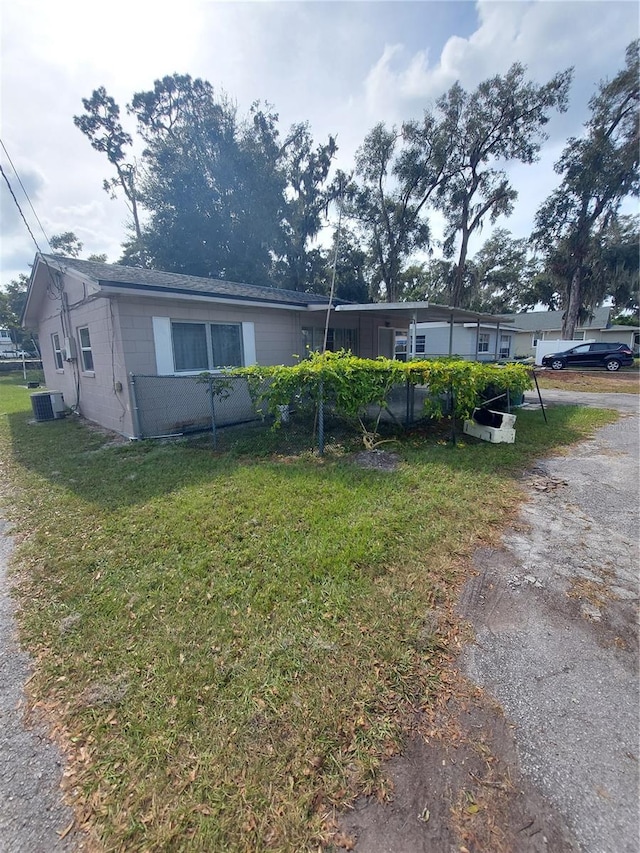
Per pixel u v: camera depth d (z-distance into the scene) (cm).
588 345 2011
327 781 143
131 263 2698
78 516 371
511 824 129
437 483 427
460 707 170
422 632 212
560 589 250
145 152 2280
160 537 323
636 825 127
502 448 571
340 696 175
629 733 157
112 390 709
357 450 569
